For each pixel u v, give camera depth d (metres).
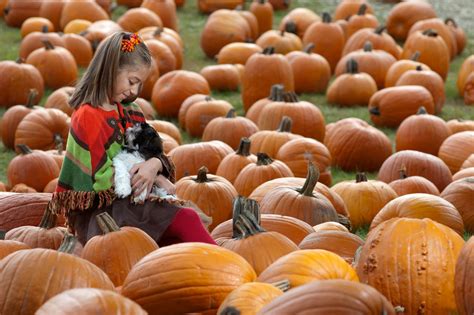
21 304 5.55
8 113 14.47
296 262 5.84
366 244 6.38
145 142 6.91
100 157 6.78
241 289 5.34
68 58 17.88
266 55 16.52
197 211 7.37
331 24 20.23
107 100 6.91
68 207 6.82
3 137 14.48
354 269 6.44
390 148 13.46
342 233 7.43
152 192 6.97
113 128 6.88
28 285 5.59
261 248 6.54
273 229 7.79
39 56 17.77
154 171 6.86
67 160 6.84
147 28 20.36
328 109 16.91
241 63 19.25
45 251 5.83
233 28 21.00
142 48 6.96
